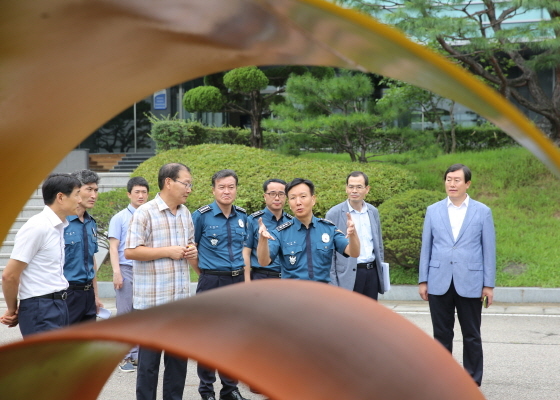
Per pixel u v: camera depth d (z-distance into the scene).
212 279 5.50
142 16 0.94
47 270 4.24
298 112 16.75
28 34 0.96
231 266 5.54
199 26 0.96
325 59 0.96
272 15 0.84
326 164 14.83
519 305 9.71
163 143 18.98
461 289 5.54
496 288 10.02
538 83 15.95
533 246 11.55
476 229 5.59
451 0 13.86
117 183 16.11
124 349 1.21
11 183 1.20
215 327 0.99
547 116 16.00
